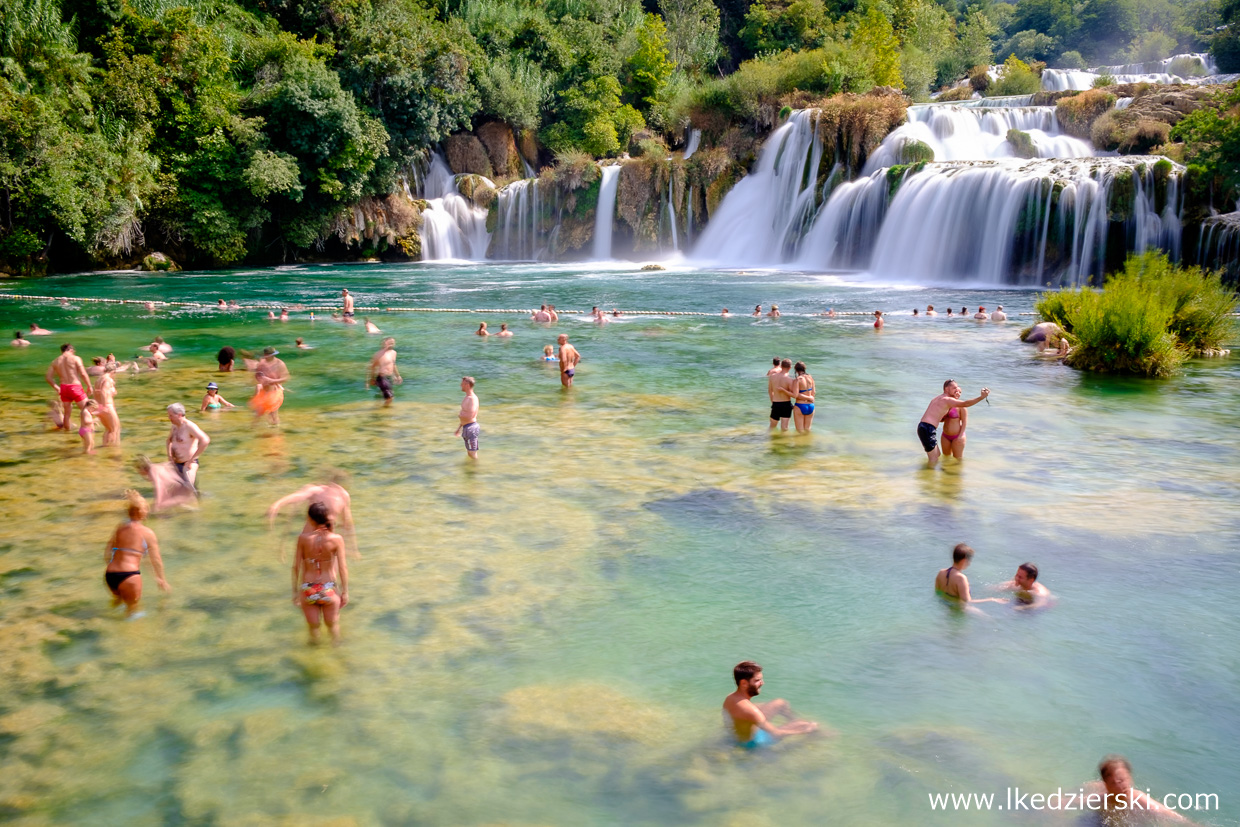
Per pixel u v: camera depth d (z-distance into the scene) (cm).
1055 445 1551
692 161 5816
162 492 1207
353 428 1675
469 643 838
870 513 1192
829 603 925
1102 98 5241
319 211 5612
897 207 4550
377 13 6166
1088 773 641
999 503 1232
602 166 6047
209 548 1063
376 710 724
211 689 755
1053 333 2580
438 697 745
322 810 602
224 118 5119
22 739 680
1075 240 3862
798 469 1403
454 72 6028
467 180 6322
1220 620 882
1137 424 1706
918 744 678
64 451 1505
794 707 731
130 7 5188
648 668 795
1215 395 1973
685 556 1048
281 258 5753
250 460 1448
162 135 5125
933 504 1227
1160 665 796
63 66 4591
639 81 7462
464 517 1179
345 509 1070
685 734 692
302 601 839
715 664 802
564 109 6938
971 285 4138
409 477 1358
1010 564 1022
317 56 5822
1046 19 13575
